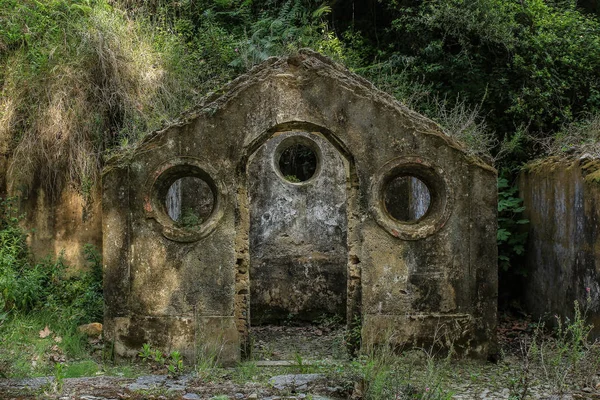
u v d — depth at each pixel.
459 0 10.87
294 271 10.66
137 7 11.77
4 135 9.56
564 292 8.26
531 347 6.47
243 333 7.50
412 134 7.46
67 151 9.49
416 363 7.35
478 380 6.75
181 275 7.38
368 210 7.43
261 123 7.43
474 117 9.93
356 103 7.44
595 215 7.32
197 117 7.41
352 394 5.96
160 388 6.11
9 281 8.38
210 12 12.27
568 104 10.88
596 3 12.68
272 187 10.68
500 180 9.97
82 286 9.12
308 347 8.84
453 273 7.45
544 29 11.18
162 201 7.57
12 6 10.48
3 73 9.92
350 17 12.51
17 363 6.69
